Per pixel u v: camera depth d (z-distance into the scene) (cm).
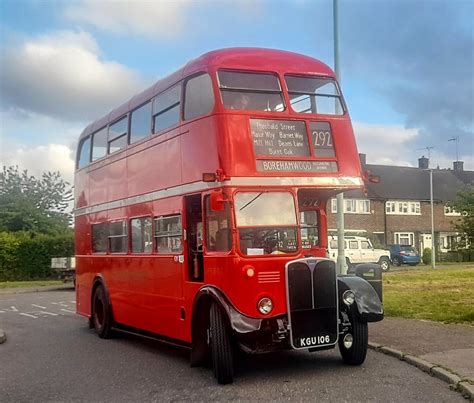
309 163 942
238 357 1075
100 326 1441
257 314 866
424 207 6250
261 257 880
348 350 963
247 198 893
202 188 952
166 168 1091
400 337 1169
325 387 838
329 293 904
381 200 6025
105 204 1415
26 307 2309
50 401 816
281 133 935
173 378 938
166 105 1102
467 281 2564
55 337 1455
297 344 877
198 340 982
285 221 907
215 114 917
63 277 3584
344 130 987
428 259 5162
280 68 967
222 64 939
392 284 2488
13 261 4028
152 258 1154
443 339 1138
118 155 1338
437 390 805
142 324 1211
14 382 943
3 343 1369
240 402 775
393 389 815
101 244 1449
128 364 1072
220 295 884
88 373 998
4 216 5128
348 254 3891
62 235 4219
